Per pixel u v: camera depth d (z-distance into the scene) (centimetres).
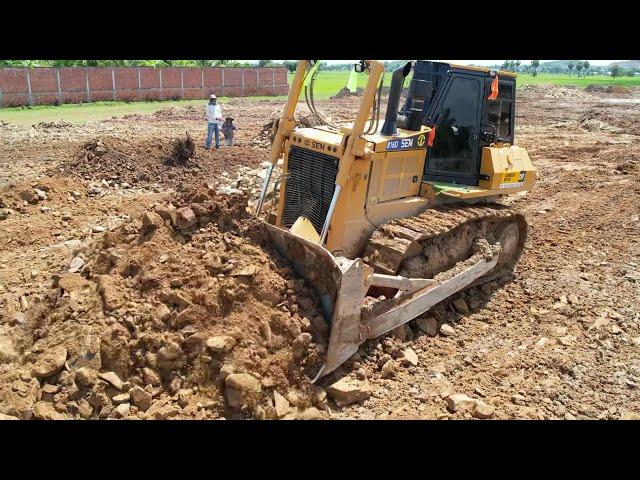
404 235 629
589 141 2031
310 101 683
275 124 708
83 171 1217
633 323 709
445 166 742
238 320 532
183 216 593
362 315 564
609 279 836
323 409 516
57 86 2805
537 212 1151
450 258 696
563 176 1468
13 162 1366
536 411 543
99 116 2402
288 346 531
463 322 698
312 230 618
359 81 638
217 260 562
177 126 2119
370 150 620
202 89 3422
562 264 885
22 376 492
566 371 613
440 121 724
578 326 704
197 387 499
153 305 529
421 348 631
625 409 556
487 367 609
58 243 889
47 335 527
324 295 559
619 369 619
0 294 686
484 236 755
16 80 2642
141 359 505
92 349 499
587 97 4181
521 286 803
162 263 562
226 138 1666
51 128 1936
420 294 629
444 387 566
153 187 1213
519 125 2498
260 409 486
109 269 580
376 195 653
